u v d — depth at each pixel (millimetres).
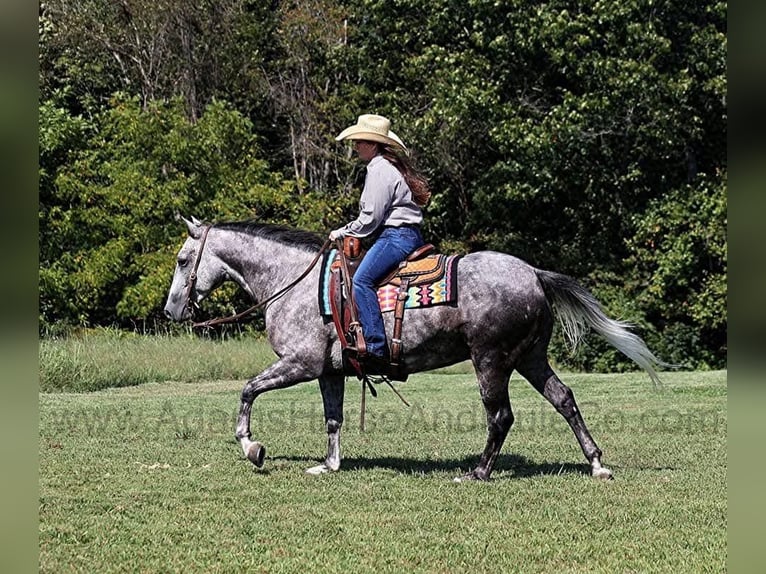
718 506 7645
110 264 27484
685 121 27094
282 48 32344
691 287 27547
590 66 26875
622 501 7832
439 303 8273
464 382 19078
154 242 28094
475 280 8312
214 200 28594
